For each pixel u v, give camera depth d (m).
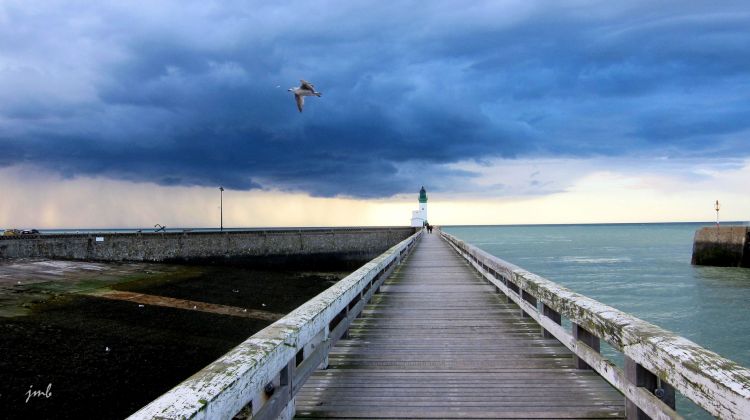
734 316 20.39
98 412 10.10
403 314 8.60
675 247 75.31
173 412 1.69
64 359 12.70
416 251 25.44
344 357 5.79
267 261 45.50
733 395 1.90
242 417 7.50
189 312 20.34
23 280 22.92
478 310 8.98
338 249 51.97
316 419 3.91
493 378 4.93
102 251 34.03
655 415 2.75
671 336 2.73
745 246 39.16
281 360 2.90
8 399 10.10
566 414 3.92
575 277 34.88
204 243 40.75
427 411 4.05
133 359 13.39
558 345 6.31
